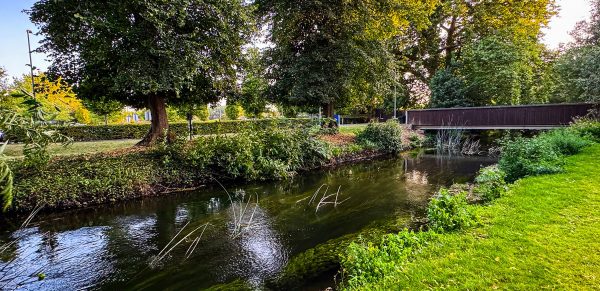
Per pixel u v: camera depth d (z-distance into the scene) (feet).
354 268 10.43
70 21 25.17
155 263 14.12
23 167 22.15
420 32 75.56
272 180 31.40
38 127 8.39
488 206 15.11
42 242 16.47
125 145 39.88
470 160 42.63
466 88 67.51
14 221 19.47
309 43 46.47
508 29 65.10
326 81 43.62
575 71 47.55
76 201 21.86
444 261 9.90
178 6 25.54
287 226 18.51
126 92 31.24
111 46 25.16
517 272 8.95
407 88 85.97
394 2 46.19
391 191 26.32
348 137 50.11
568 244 10.48
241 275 13.01
